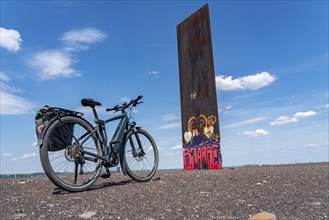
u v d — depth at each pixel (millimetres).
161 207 2539
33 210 2473
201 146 7391
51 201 2809
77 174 3404
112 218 2232
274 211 2379
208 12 7398
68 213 2375
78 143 3420
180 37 8320
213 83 7156
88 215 2309
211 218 2217
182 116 8086
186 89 8008
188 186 3574
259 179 4008
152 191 3279
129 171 4117
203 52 7508
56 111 3293
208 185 3611
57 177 3184
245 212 2365
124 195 3064
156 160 4605
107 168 3805
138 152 4348
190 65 7910
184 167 7898
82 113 3523
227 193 3102
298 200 2736
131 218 2230
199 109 7539
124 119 4223
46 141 3148
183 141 7992
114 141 3906
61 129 3303
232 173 4891
